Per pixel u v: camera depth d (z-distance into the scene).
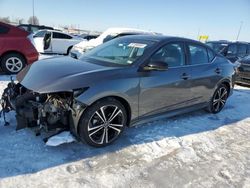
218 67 5.03
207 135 4.24
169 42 4.17
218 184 2.98
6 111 3.88
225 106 6.02
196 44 4.70
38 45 13.44
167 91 4.02
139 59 3.74
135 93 3.58
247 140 4.24
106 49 4.32
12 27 7.09
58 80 3.19
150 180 2.93
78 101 3.12
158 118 4.13
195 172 3.17
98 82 3.25
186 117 4.96
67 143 3.50
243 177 3.17
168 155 3.49
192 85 4.45
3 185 2.61
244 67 8.66
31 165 2.97
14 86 3.81
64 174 2.88
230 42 12.97
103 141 3.47
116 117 3.55
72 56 4.55
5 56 6.97
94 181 2.81
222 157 3.59
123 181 2.86
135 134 3.97
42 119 3.19
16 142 3.41
